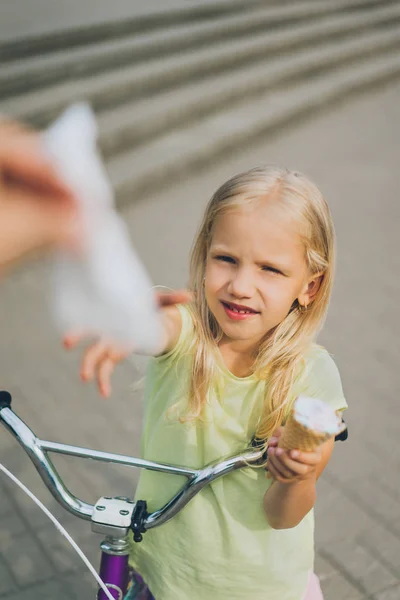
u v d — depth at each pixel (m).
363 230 5.21
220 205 1.25
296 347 1.32
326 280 1.32
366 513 2.65
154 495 1.44
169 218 5.18
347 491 2.75
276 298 1.24
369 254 4.85
